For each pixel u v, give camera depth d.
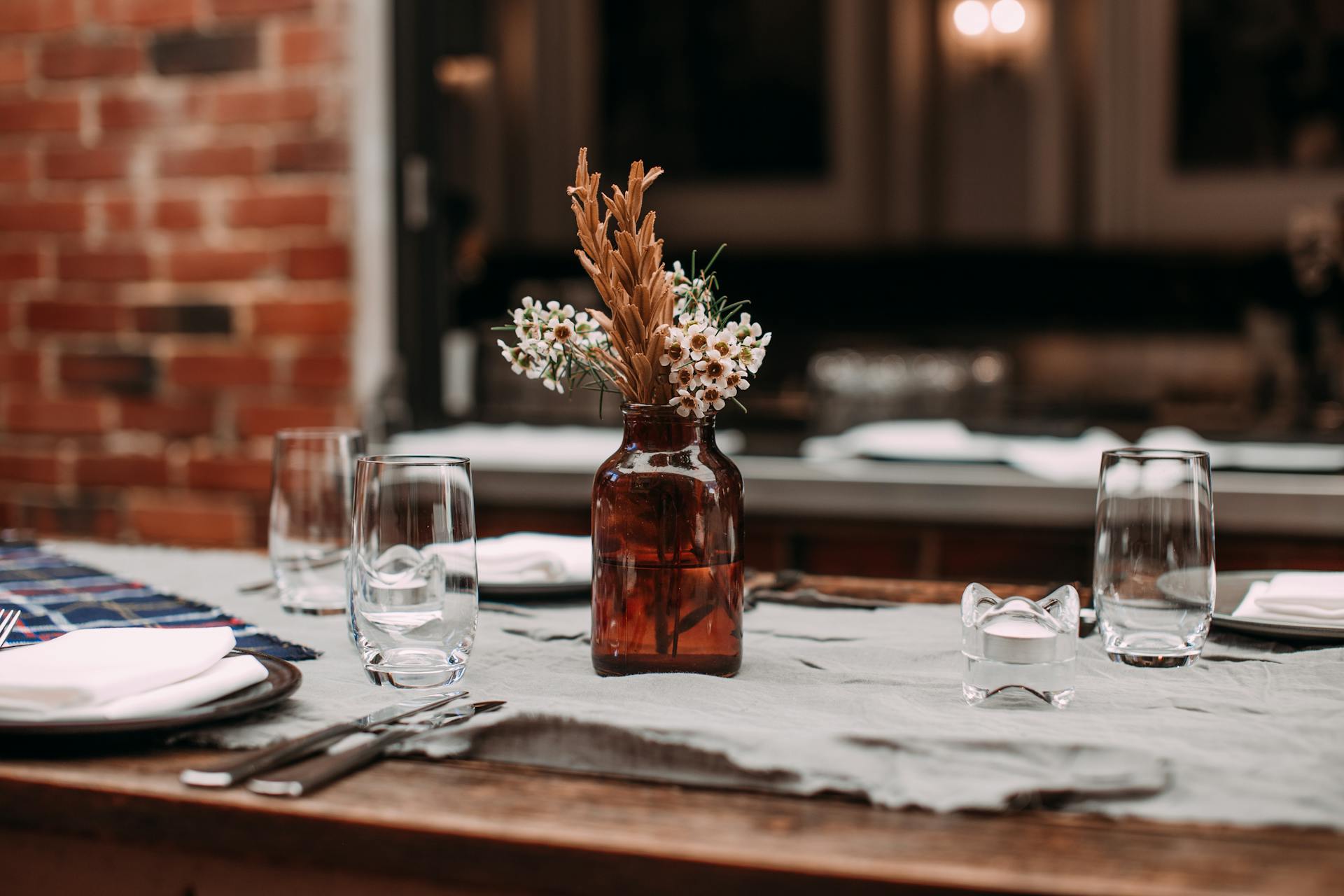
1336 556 1.83
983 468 2.02
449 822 0.59
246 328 2.31
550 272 3.96
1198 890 0.52
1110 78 3.72
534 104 4.01
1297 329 3.59
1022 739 0.67
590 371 0.89
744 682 0.82
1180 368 3.68
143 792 0.63
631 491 0.85
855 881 0.54
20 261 2.41
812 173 3.94
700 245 4.03
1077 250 3.70
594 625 0.87
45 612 1.05
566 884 0.57
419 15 2.32
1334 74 3.55
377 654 0.82
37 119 2.38
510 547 1.15
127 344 2.37
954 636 0.99
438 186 2.38
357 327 2.27
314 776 0.64
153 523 2.37
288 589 1.08
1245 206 3.67
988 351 3.81
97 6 2.33
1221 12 3.60
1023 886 0.52
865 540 1.99
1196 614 0.88
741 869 0.55
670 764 0.66
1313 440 2.28
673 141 4.00
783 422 3.56
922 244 3.91
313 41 2.24
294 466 1.08
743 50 3.91
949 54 3.81
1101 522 0.91
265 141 2.28
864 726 0.72
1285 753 0.67
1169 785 0.62
